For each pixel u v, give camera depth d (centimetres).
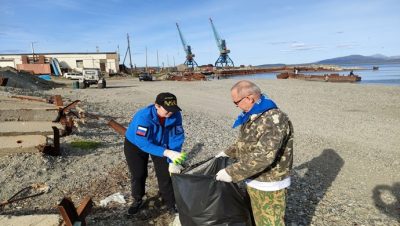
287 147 303
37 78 3866
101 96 2548
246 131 301
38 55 7469
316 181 662
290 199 554
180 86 3812
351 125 1346
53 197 496
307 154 883
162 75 6950
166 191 441
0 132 662
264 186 308
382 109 1797
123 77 7281
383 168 767
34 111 786
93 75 3916
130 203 485
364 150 943
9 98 983
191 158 768
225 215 304
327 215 499
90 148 710
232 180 296
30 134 688
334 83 3797
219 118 1536
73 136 778
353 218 493
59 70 6669
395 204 558
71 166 607
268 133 284
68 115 943
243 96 296
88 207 354
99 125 984
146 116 402
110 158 664
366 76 6356
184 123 1273
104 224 425
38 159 597
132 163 432
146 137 400
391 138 1109
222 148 888
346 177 698
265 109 291
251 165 285
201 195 302
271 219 312
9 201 460
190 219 309
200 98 2497
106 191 524
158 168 435
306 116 1587
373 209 533
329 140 1070
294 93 2678
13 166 566
